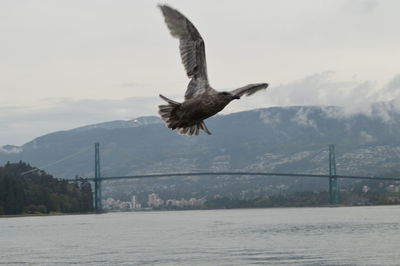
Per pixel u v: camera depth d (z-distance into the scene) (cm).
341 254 6944
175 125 850
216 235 10381
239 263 6253
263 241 8894
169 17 855
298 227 12294
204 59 861
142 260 6644
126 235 10888
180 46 862
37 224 15900
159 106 848
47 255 7394
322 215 19450
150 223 16362
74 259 6894
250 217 19725
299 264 6141
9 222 17312
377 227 11712
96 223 16550
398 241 8456
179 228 13088
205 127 863
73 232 12012
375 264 6109
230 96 836
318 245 8094
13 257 7219
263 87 844
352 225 12569
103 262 6550
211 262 6366
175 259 6656
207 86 853
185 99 852
